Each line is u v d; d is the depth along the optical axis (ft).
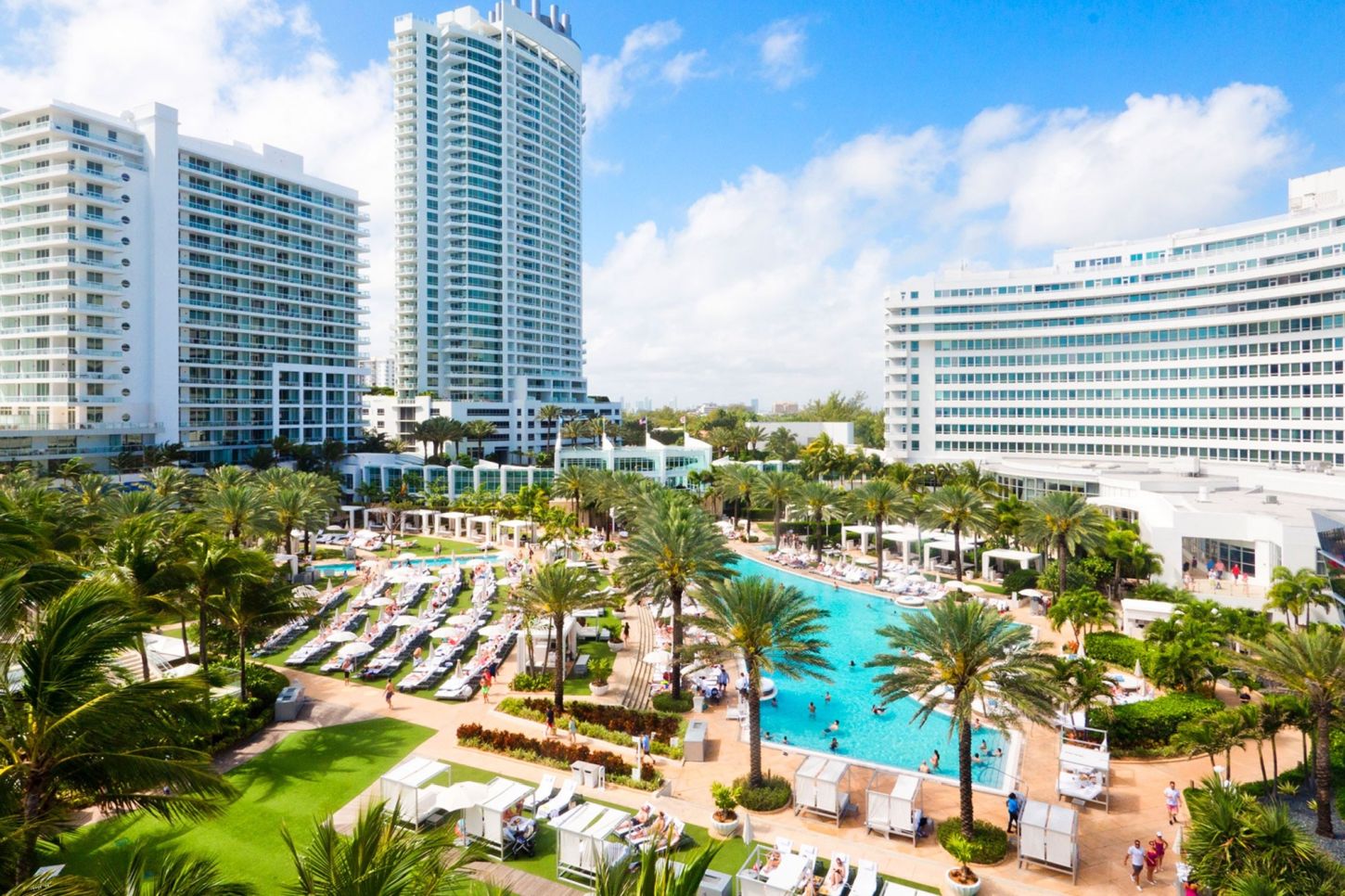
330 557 257.96
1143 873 82.23
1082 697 108.78
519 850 84.02
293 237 431.84
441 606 189.47
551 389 618.44
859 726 131.75
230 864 78.13
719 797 89.66
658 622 176.14
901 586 219.61
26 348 336.49
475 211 571.69
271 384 411.75
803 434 587.27
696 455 408.46
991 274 428.56
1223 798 72.28
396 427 524.93
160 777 49.65
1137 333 380.99
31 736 47.83
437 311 577.84
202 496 252.62
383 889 39.50
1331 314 306.35
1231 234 361.30
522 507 307.58
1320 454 305.12
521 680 136.87
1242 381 339.57
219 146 387.75
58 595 71.41
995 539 240.53
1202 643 122.62
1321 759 86.89
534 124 615.16
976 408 431.84
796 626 107.86
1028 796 100.99
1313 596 140.05
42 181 333.01
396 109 572.10
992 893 78.54
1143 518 221.05
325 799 92.79
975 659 90.43
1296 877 64.08
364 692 133.59
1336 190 346.74
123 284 345.92
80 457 294.05
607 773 102.68
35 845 47.39
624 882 40.65
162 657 134.41
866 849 87.04
